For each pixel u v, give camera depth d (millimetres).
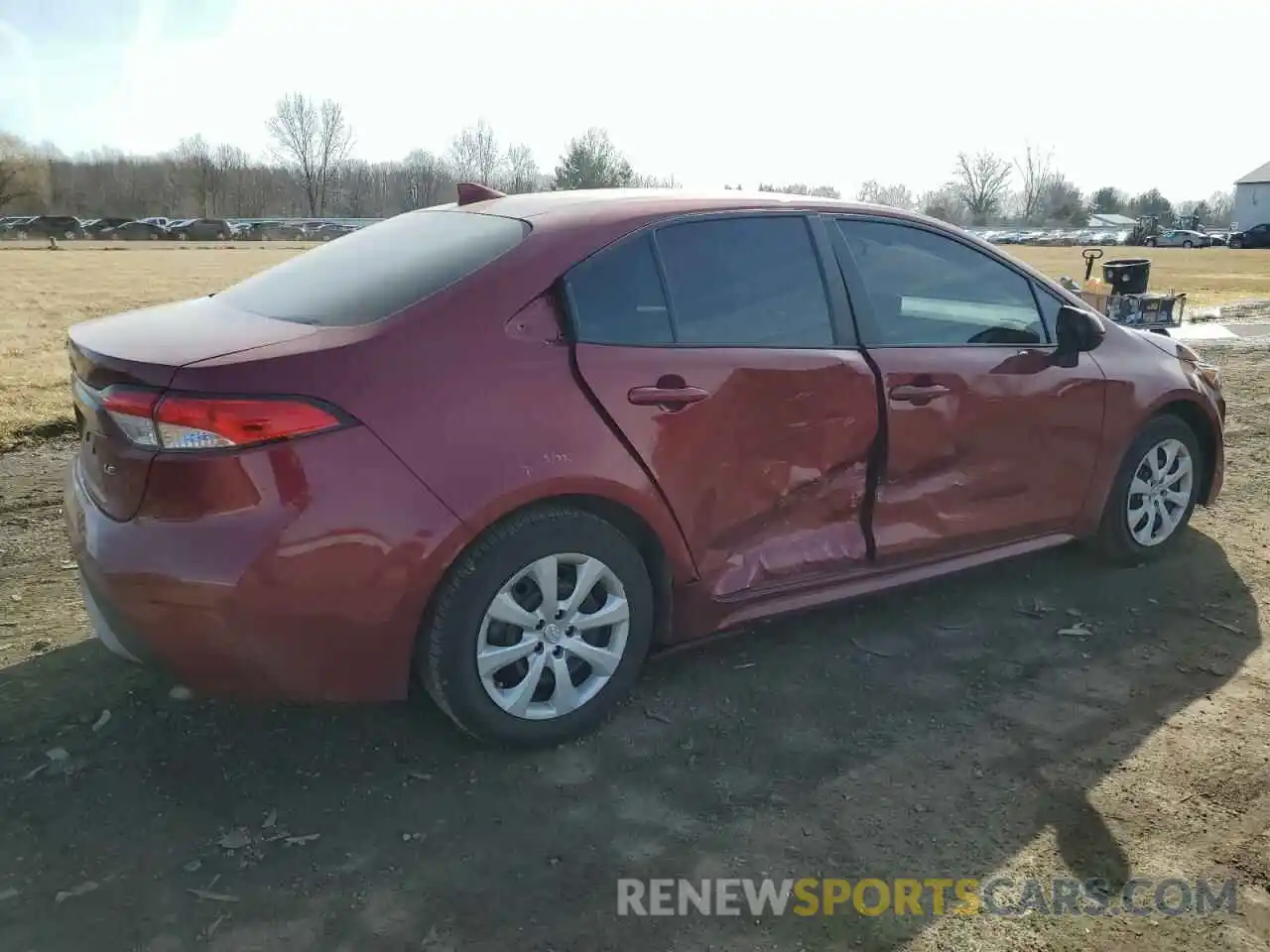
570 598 3008
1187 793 2867
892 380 3543
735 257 3334
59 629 3793
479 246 3074
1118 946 2303
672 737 3135
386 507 2623
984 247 3994
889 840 2658
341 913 2361
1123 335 4391
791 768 2979
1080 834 2688
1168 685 3488
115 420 2621
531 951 2260
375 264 3209
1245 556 4695
